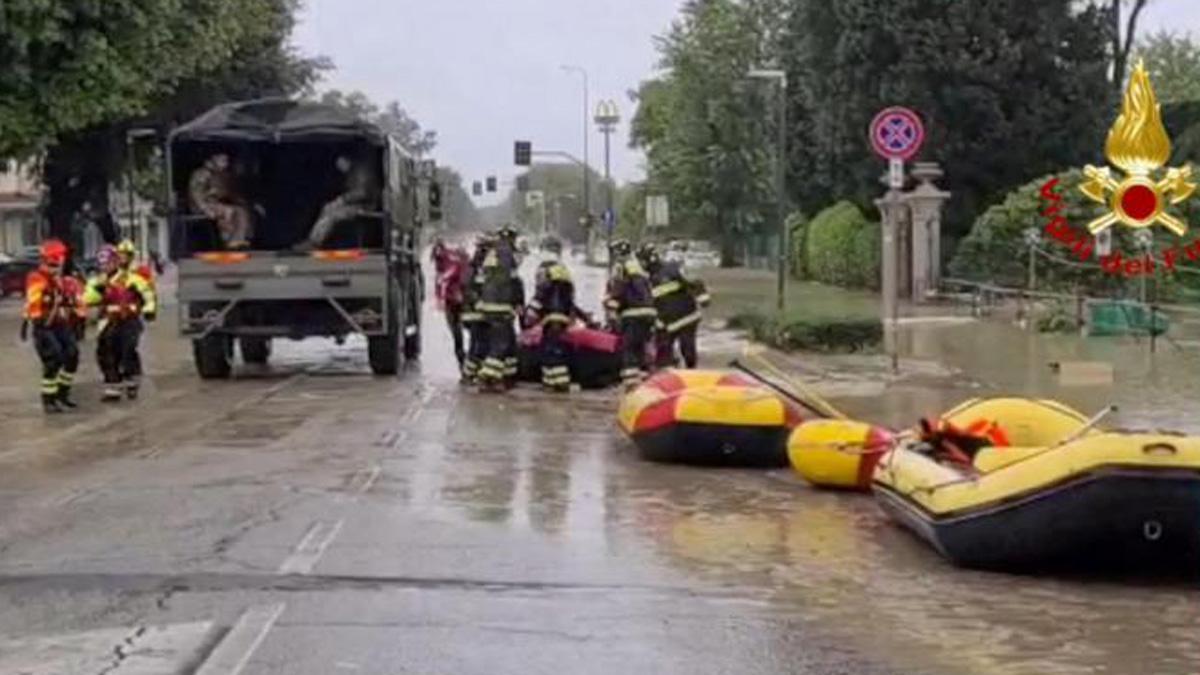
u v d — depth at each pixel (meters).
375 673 7.52
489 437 16.20
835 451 12.87
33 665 7.66
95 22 36.94
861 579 9.70
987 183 42.06
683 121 67.06
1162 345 24.61
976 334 27.50
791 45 47.94
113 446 15.88
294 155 24.50
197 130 23.34
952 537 9.94
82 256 65.06
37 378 24.17
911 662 7.80
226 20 45.94
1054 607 9.05
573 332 21.14
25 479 13.66
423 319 37.53
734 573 9.82
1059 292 30.44
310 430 16.83
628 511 11.99
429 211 30.08
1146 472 9.26
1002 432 11.90
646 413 14.44
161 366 25.81
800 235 55.62
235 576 9.56
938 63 40.84
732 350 26.23
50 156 54.88
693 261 73.62
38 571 9.77
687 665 7.69
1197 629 8.56
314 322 23.42
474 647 7.98
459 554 10.27
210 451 15.24
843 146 43.75
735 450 14.16
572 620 8.55
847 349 24.67
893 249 22.30
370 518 11.53
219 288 22.97
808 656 7.89
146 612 8.69
